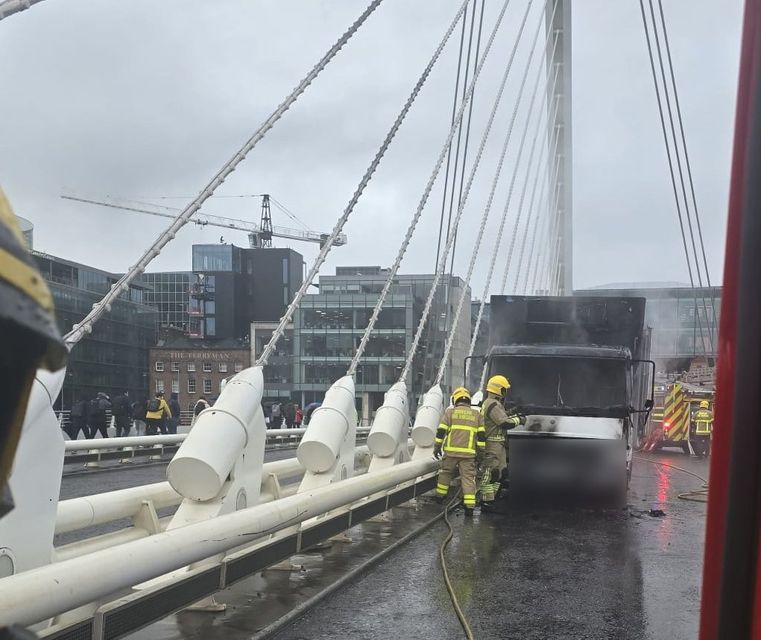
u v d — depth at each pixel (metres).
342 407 9.78
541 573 7.93
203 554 5.19
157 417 25.06
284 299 111.12
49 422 4.84
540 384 13.73
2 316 0.82
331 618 6.27
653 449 27.05
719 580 2.00
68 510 6.21
